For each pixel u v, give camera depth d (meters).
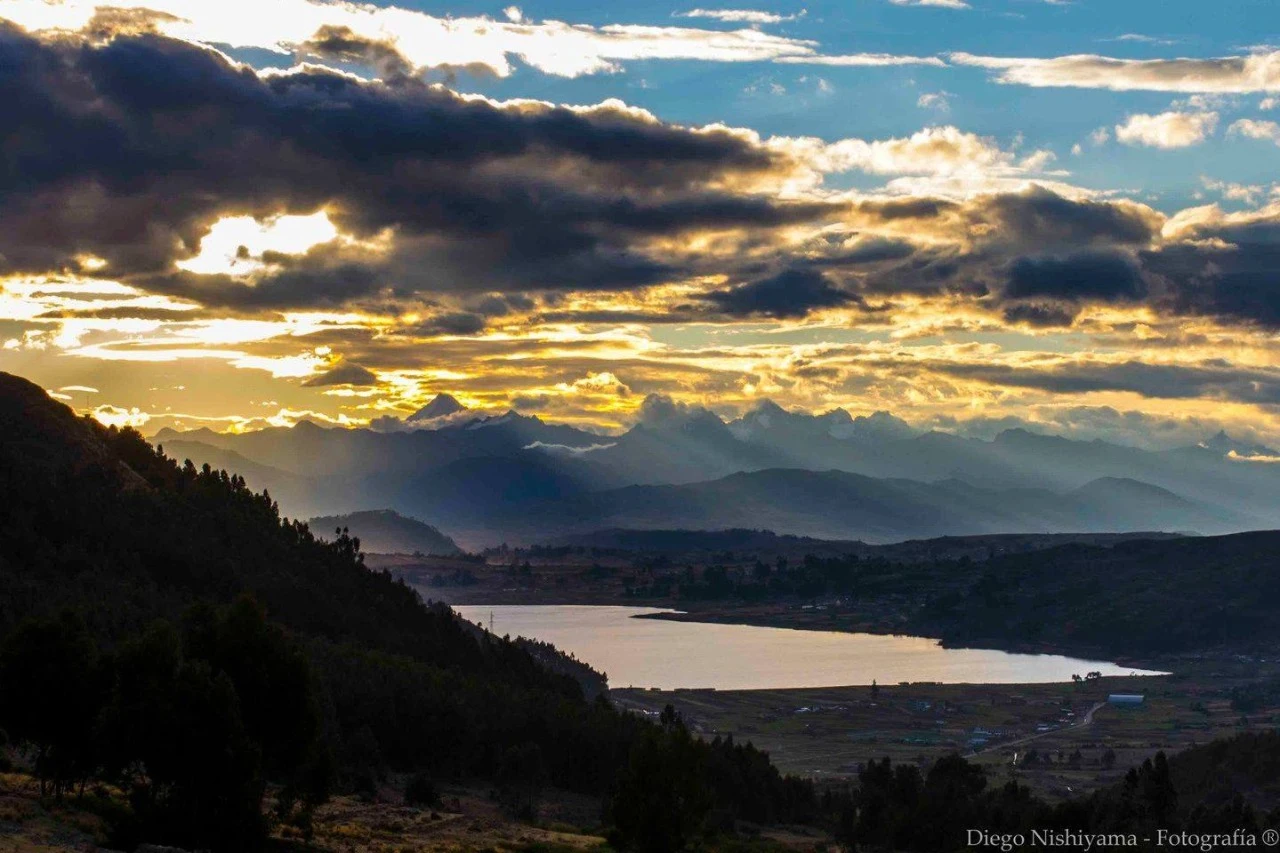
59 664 114.38
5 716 113.50
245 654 124.56
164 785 109.69
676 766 129.25
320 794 128.50
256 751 109.31
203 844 105.94
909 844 182.50
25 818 101.69
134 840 103.38
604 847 140.62
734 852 152.12
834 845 188.25
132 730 106.19
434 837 138.38
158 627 114.06
